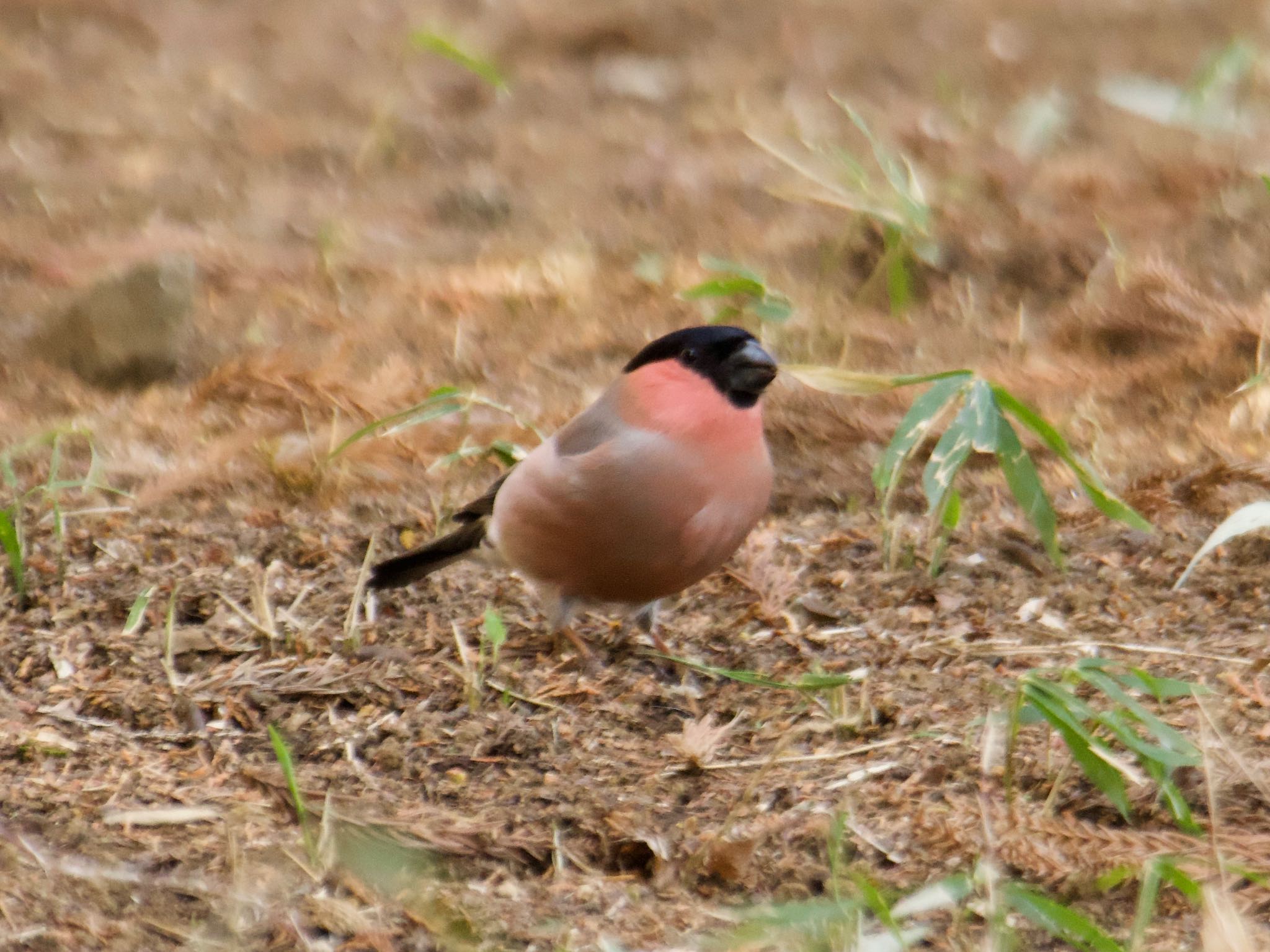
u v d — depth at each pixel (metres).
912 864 6.91
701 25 21.56
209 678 8.49
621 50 20.81
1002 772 7.63
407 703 8.37
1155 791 7.41
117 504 10.73
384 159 17.42
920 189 13.69
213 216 15.88
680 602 9.62
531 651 8.99
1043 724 8.01
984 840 6.86
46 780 7.46
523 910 6.58
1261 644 8.87
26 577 9.43
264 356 12.59
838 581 9.73
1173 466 11.05
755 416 8.32
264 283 14.25
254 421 11.82
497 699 8.45
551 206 16.09
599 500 8.19
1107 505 8.98
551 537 8.45
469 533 9.06
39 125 18.16
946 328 13.27
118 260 14.52
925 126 17.47
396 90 19.39
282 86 19.75
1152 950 6.26
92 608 9.15
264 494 10.94
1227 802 7.31
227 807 7.30
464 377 12.65
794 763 7.83
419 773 7.74
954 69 19.78
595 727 8.20
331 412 11.93
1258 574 9.66
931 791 7.52
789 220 15.43
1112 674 7.97
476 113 18.80
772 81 19.56
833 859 6.43
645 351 8.35
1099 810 7.38
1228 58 15.39
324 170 17.14
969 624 9.27
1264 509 7.84
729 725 8.18
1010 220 14.63
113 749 7.83
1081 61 19.92
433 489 11.09
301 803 6.97
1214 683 8.41
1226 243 13.99
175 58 20.73
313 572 9.82
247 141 17.88
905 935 6.13
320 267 14.43
